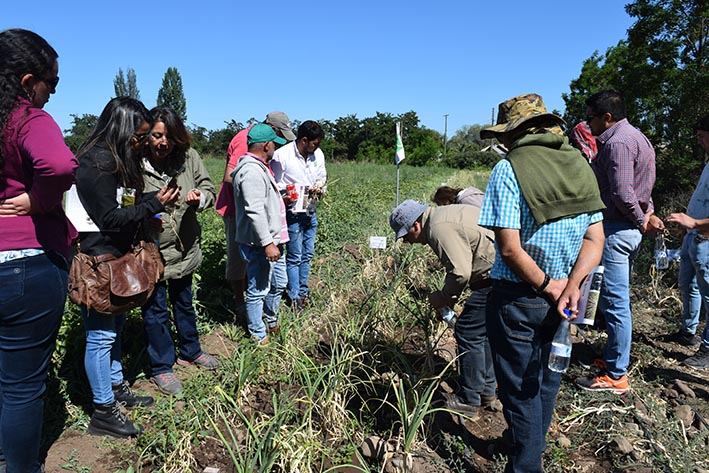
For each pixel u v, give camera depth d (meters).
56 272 2.36
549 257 2.36
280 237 4.26
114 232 3.03
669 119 9.92
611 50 15.70
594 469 3.04
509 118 2.57
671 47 10.04
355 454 3.03
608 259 3.66
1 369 2.34
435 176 25.73
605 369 3.86
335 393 3.27
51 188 2.17
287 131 5.06
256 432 3.07
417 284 5.95
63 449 3.00
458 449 3.12
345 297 5.50
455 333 3.48
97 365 3.02
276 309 4.52
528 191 2.27
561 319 2.40
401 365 4.03
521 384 2.45
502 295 2.43
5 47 2.13
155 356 3.67
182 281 3.93
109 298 2.90
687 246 4.56
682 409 3.55
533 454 2.50
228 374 3.81
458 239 3.24
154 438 3.04
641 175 3.68
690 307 4.69
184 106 69.50
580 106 15.62
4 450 2.43
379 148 49.09
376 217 9.94
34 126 2.15
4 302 2.21
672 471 2.93
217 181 15.68
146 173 3.54
